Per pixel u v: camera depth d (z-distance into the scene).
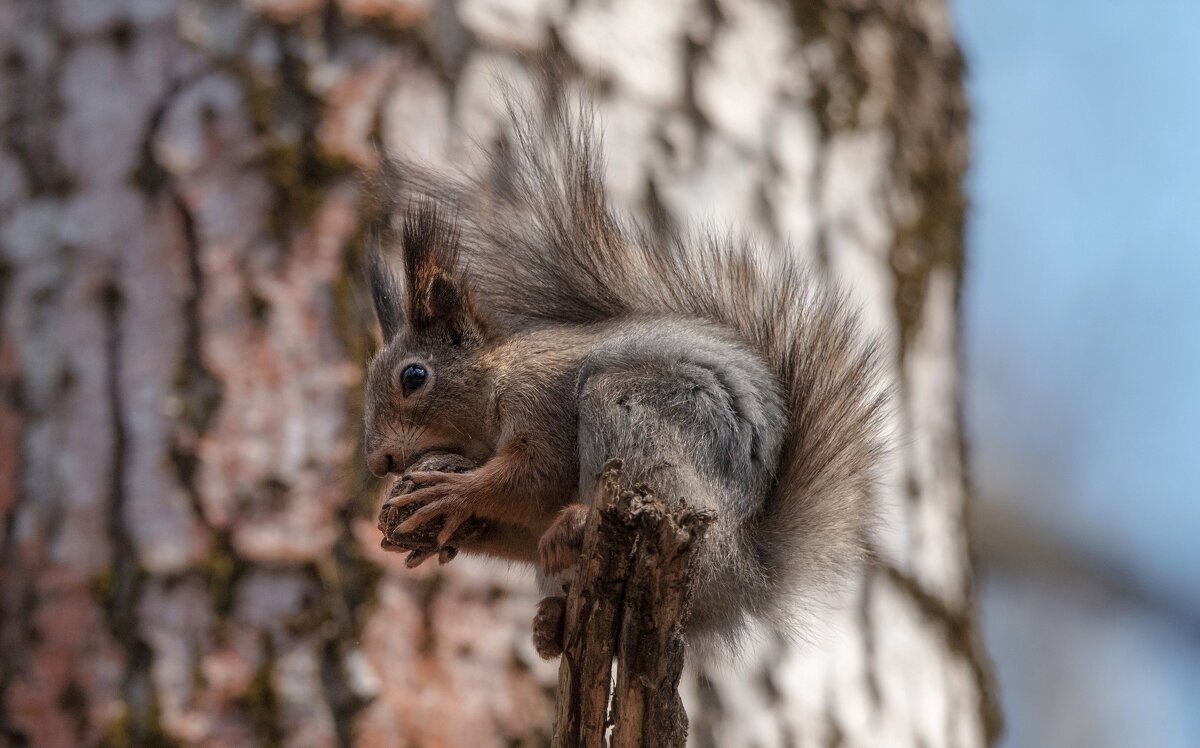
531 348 9.28
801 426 8.90
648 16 11.38
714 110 11.41
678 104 11.28
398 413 9.66
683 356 8.68
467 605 10.10
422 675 9.93
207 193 10.63
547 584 9.27
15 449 10.46
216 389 10.34
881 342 9.75
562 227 9.77
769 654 10.45
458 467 9.18
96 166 10.84
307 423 10.27
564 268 9.80
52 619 10.04
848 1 12.50
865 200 11.97
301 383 10.34
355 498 10.16
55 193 10.90
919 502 11.77
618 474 6.80
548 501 8.89
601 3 11.23
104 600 10.02
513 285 9.91
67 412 10.43
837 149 11.92
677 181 11.07
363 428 9.98
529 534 9.10
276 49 10.84
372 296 10.36
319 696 9.79
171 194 10.65
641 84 11.20
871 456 9.23
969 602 12.30
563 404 8.97
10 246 10.84
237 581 10.00
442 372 9.57
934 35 13.32
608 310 9.74
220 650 9.86
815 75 12.04
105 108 10.95
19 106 11.14
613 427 8.51
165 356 10.41
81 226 10.73
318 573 10.01
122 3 11.14
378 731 9.77
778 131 11.67
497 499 8.74
